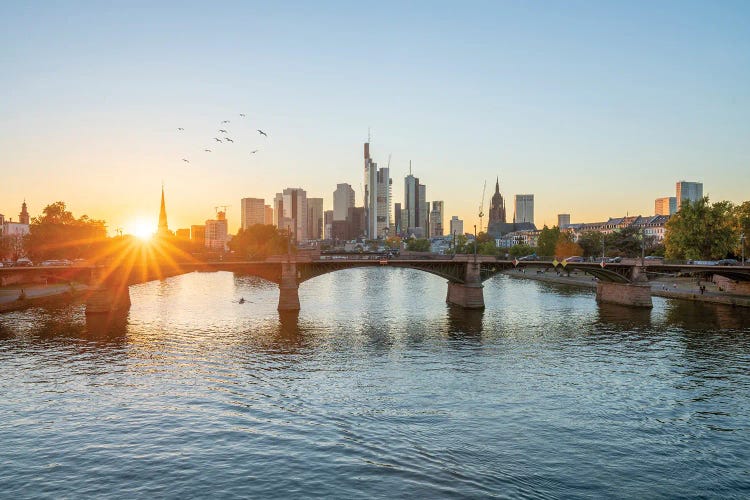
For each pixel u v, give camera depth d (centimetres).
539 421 4800
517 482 3644
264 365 6894
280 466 3806
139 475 3662
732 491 3578
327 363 7019
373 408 5134
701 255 15300
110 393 5581
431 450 4141
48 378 6181
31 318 10544
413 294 15788
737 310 11475
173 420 4741
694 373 6419
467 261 12606
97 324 9894
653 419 4862
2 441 4272
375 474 3700
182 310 11850
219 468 3769
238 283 19762
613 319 10625
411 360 7200
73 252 16838
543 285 19025
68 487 3500
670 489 3594
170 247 17712
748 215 14938
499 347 8050
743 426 4697
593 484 3644
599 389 5784
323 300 14050
